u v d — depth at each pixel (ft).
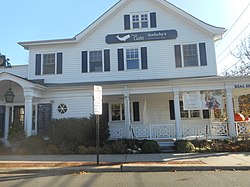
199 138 44.47
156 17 53.88
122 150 38.50
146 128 46.88
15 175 25.20
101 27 54.85
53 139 41.96
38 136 42.73
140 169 26.55
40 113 48.96
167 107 54.39
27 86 43.78
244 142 39.88
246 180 21.27
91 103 48.19
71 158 33.91
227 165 26.78
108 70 52.95
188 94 45.57
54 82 53.67
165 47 52.65
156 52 52.65
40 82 51.26
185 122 53.31
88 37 54.75
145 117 54.29
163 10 53.98
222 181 21.03
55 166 28.02
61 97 48.98
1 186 20.68
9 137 42.63
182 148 38.45
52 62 54.75
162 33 53.06
